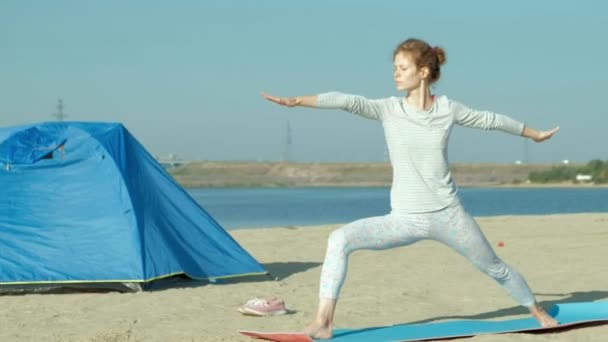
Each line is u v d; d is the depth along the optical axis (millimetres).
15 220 8945
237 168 180250
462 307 7867
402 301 8227
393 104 5988
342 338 6102
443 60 6004
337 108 5859
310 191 115875
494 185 142625
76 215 9062
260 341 6219
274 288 9156
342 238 5977
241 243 14844
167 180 9938
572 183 127750
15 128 9633
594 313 6988
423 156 5863
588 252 12727
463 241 5996
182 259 9258
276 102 5727
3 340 6410
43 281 8570
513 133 6121
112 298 8383
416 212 5906
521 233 16562
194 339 6352
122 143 9672
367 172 179500
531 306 6449
